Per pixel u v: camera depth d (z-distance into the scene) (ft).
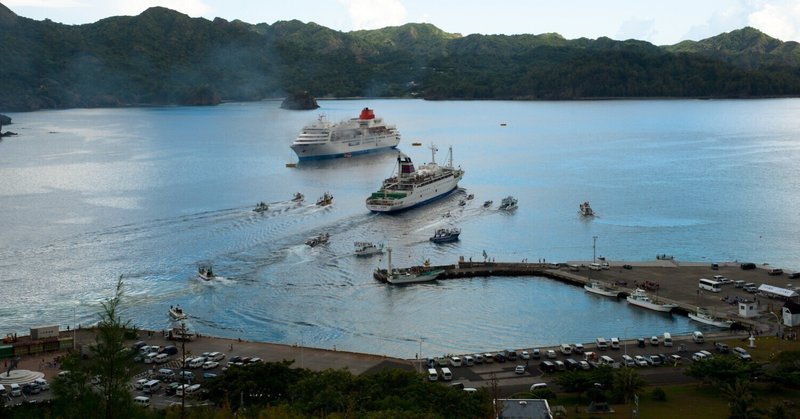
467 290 622.13
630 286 612.29
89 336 499.92
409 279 635.25
